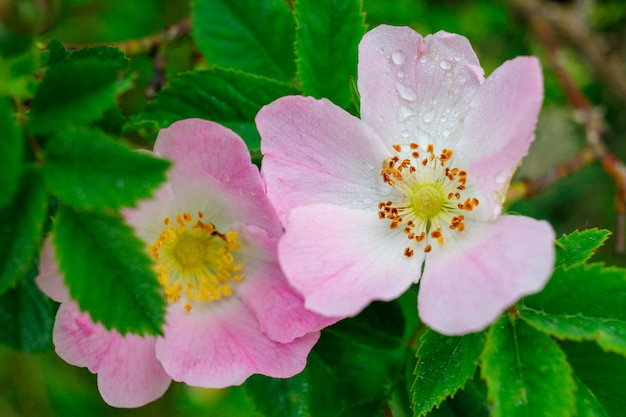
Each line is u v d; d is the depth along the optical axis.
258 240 0.21
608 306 0.20
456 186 0.22
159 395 0.21
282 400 0.22
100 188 0.19
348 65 0.23
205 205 0.21
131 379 0.21
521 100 0.20
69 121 0.19
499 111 0.21
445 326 0.19
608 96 0.44
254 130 0.23
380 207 0.22
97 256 0.19
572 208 0.44
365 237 0.21
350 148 0.21
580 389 0.20
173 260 0.22
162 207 0.21
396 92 0.22
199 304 0.21
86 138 0.19
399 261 0.21
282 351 0.21
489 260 0.20
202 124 0.20
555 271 0.20
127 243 0.19
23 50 0.19
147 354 0.21
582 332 0.20
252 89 0.23
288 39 0.25
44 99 0.19
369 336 0.23
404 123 0.22
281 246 0.20
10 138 0.19
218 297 0.21
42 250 0.20
